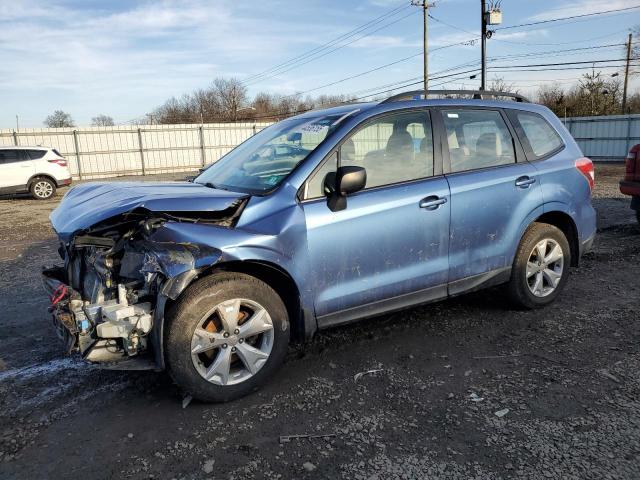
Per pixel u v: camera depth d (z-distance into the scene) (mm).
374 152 3680
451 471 2484
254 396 3264
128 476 2531
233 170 3971
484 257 4105
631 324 4246
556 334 4090
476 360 3684
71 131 28578
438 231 3807
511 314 4555
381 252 3574
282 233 3184
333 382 3418
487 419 2918
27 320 4910
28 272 6902
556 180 4484
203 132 32750
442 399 3160
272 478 2480
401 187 3682
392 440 2754
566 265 4672
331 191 3402
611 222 8875
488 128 4266
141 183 3986
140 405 3221
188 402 3215
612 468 2453
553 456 2562
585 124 27656
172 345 2975
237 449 2721
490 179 4070
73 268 3549
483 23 28000
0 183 17141
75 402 3291
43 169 17812
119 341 3113
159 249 2924
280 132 4168
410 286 3756
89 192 3822
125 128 30172
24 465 2645
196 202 3100
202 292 3010
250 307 3207
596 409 2975
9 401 3322
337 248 3396
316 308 3400
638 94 49812
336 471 2516
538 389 3232
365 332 4246
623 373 3400
